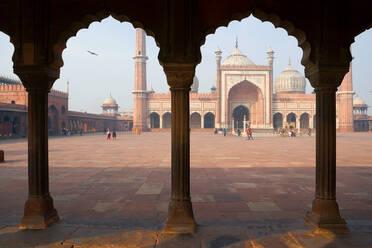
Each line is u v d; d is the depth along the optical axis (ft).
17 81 102.89
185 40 8.61
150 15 8.75
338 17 8.87
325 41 8.87
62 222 9.25
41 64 8.77
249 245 7.50
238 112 138.72
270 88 120.37
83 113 109.50
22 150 34.42
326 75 8.89
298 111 126.31
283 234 8.22
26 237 7.98
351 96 121.08
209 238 7.95
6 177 16.58
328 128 8.98
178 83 8.73
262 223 9.20
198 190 13.62
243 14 8.95
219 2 8.74
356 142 50.60
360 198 12.24
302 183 15.15
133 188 14.07
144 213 10.30
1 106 62.54
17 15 8.83
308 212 9.48
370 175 17.38
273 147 39.40
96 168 20.16
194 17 8.71
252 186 14.44
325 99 9.01
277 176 17.10
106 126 138.72
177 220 8.54
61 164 22.12
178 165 8.77
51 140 58.59
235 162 23.15
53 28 8.93
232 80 120.37
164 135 88.22
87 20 9.29
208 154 29.50
